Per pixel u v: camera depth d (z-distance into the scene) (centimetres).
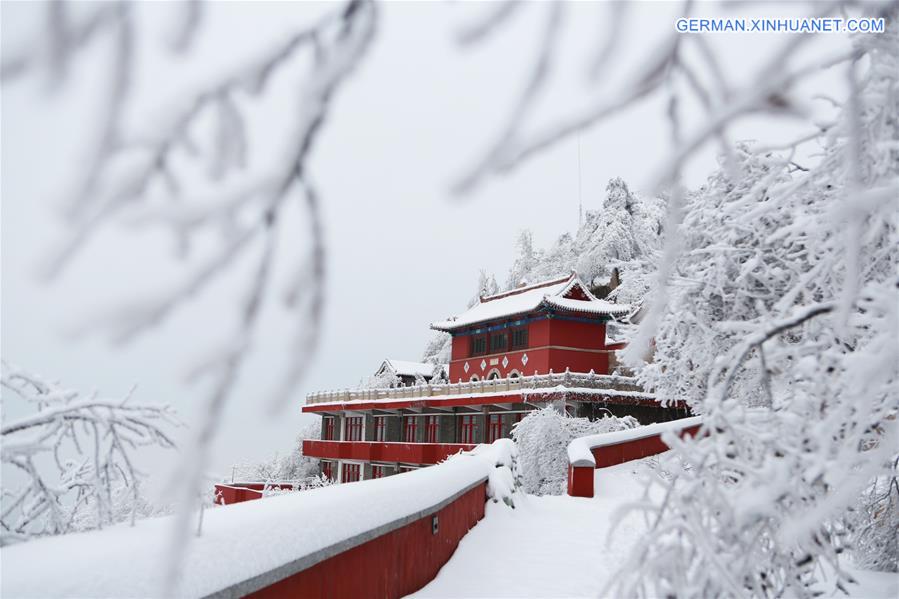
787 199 509
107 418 450
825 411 380
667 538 443
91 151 62
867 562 750
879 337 305
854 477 269
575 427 2639
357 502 644
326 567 558
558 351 3759
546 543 1160
